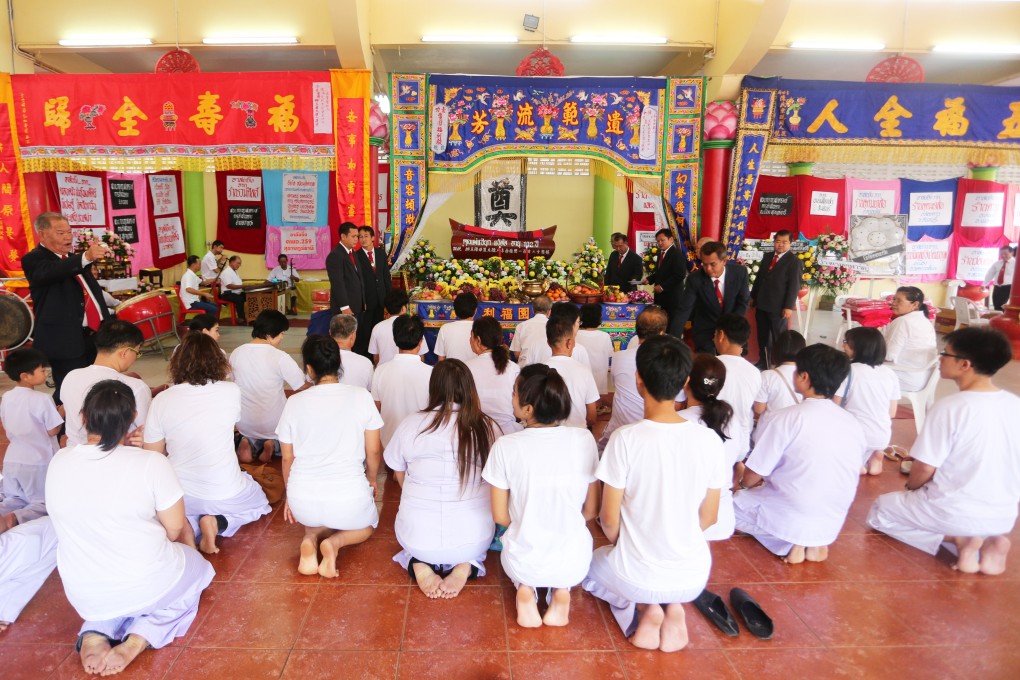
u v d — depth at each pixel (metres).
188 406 2.74
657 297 6.21
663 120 6.03
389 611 2.45
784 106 6.00
